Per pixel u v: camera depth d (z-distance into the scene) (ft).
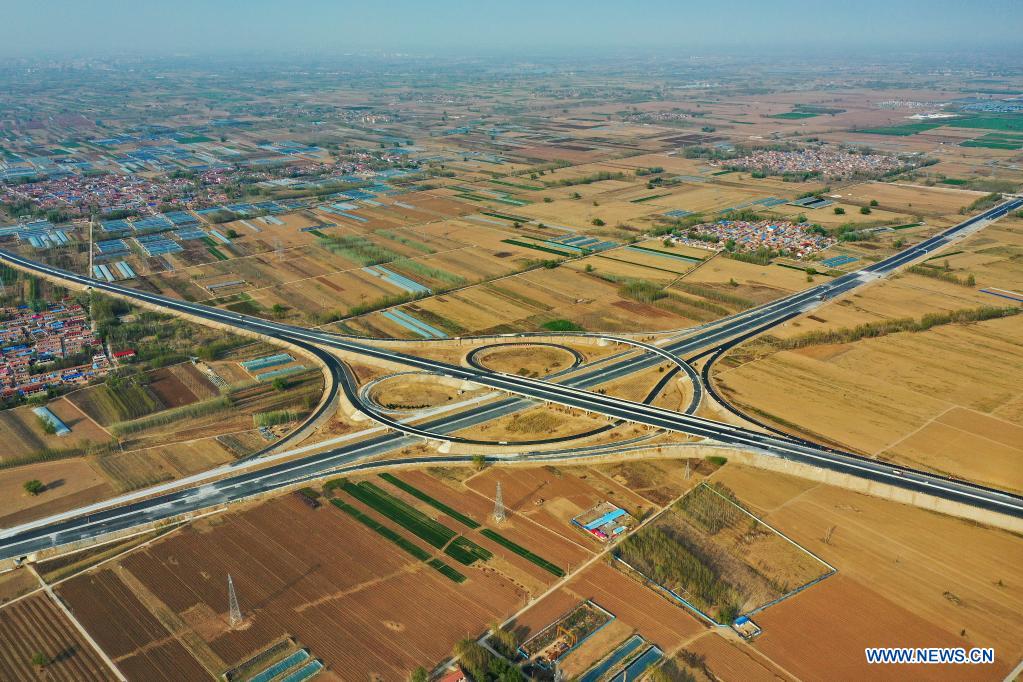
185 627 423.64
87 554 487.20
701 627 416.87
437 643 408.46
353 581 456.86
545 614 427.33
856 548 480.64
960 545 482.69
